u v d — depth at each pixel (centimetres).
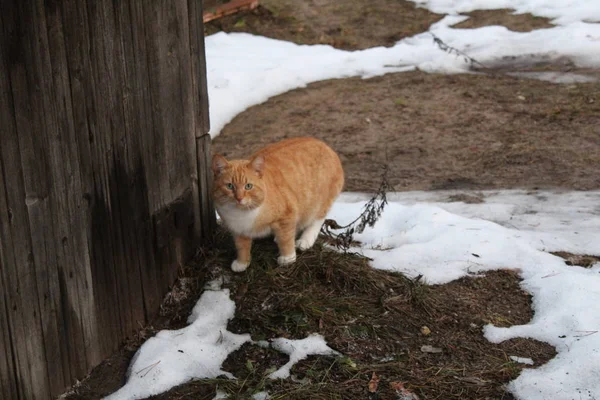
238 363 394
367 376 380
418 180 702
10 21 295
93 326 381
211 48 1110
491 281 478
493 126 832
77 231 355
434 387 373
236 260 466
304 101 934
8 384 323
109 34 359
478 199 649
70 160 343
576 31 1123
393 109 898
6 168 304
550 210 616
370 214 500
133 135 390
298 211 470
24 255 321
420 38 1168
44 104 321
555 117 845
